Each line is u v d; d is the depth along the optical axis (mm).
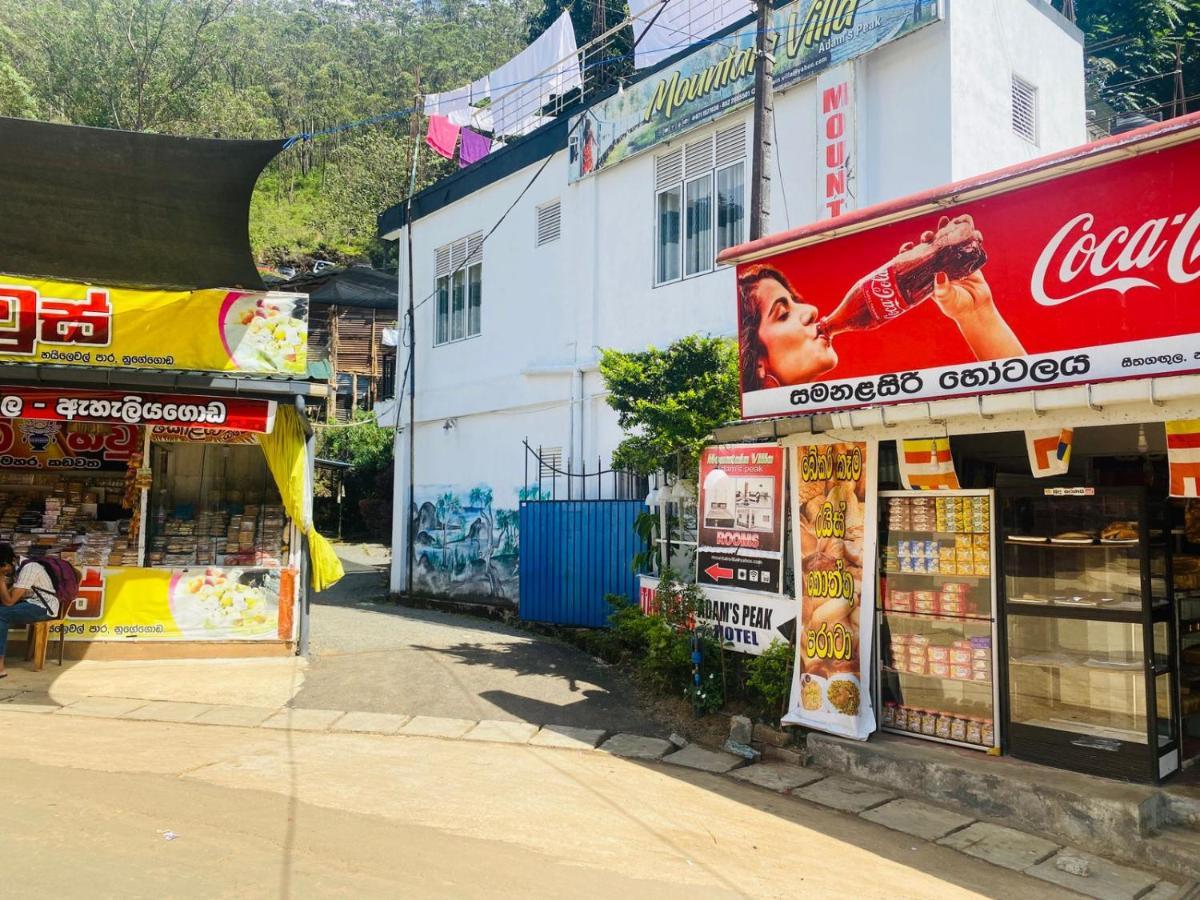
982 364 5887
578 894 4266
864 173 9711
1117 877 5129
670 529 9914
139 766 6023
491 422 15344
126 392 9039
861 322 6594
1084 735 6141
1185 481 5344
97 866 4109
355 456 27562
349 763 6438
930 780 6316
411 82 52719
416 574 16875
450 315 16844
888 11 9461
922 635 7027
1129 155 5195
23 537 9781
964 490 6809
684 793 6262
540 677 9258
